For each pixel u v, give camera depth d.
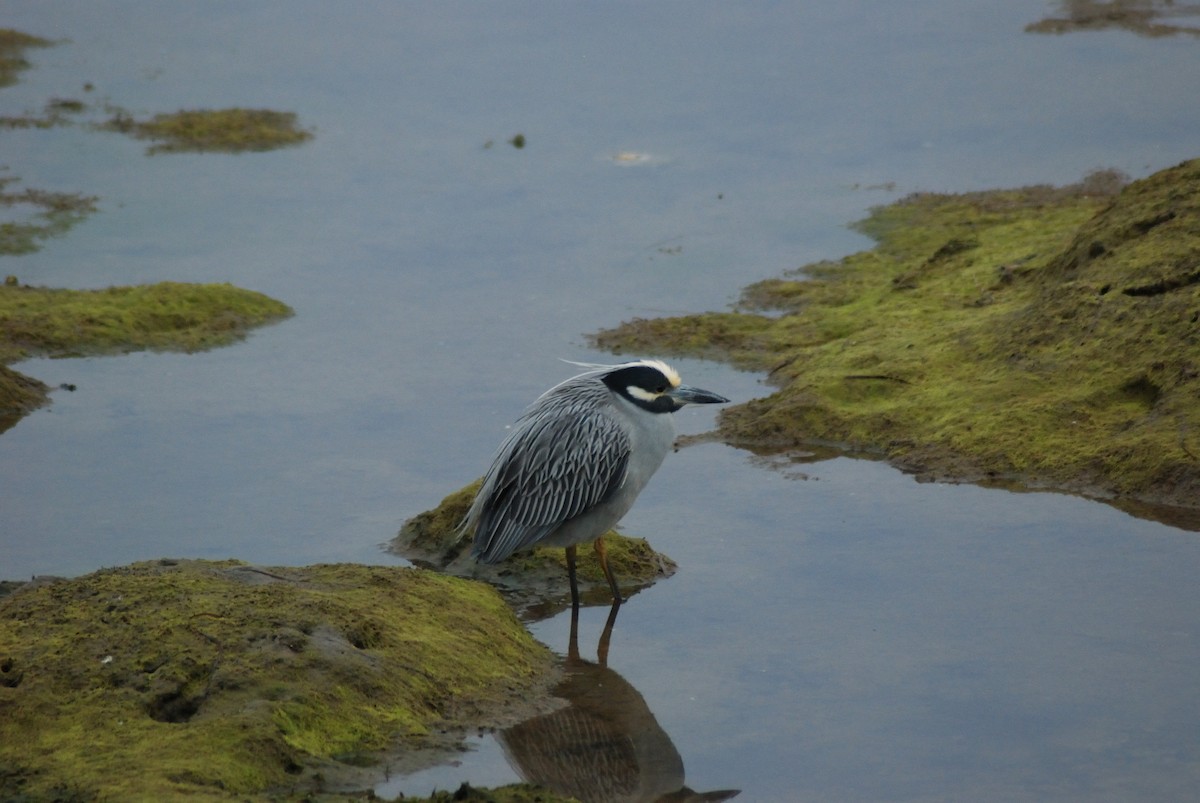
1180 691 10.51
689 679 11.09
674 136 27.48
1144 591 12.09
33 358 18.72
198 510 14.32
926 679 10.85
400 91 30.84
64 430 16.44
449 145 27.61
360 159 27.03
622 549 13.27
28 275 21.62
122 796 8.26
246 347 19.08
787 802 9.38
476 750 9.81
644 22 35.00
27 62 33.69
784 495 14.55
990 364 16.50
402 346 18.89
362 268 21.86
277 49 34.12
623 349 18.64
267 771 8.93
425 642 10.65
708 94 29.75
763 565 13.00
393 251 22.55
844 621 11.85
